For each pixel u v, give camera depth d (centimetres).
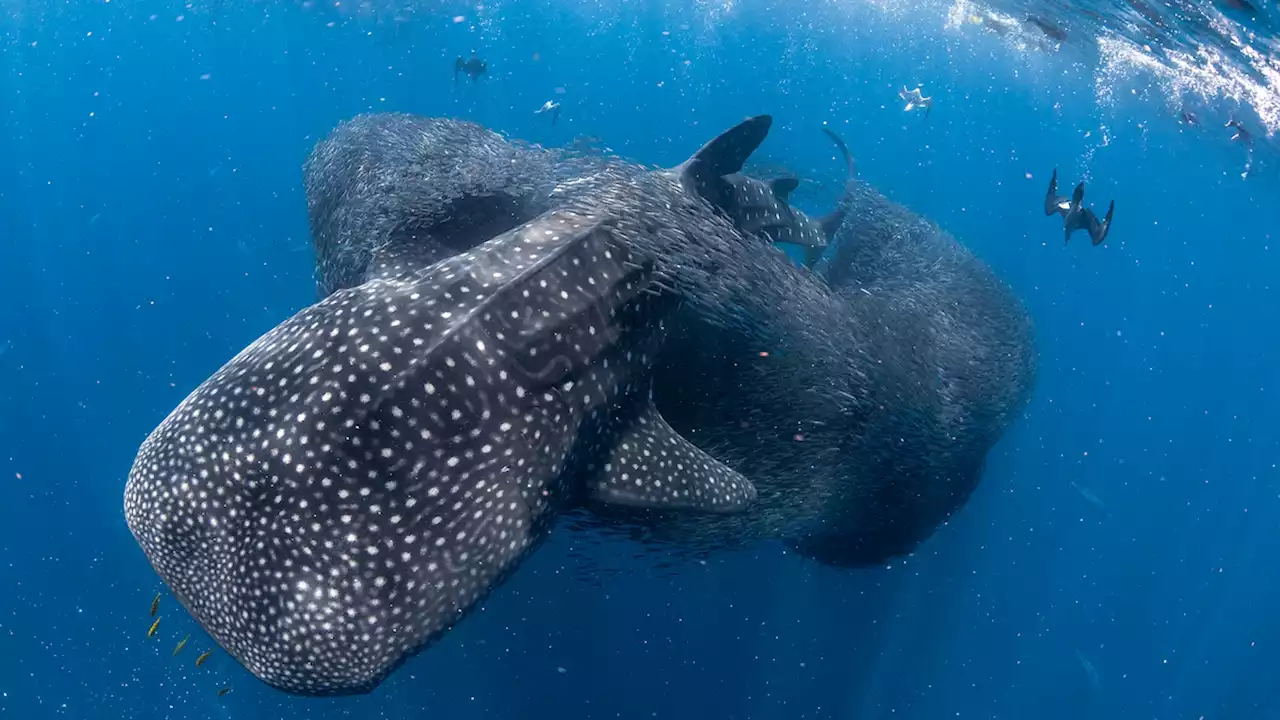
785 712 715
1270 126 1355
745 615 752
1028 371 886
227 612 339
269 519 336
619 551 642
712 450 557
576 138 730
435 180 663
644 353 462
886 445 645
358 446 343
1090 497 862
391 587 337
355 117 855
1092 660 808
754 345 565
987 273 957
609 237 458
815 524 662
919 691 747
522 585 712
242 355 382
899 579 805
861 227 941
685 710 700
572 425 402
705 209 592
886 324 720
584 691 699
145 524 346
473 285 401
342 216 701
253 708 697
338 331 372
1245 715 785
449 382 365
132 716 684
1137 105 1725
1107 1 1170
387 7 1928
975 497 890
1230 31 1038
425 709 687
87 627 749
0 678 701
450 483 354
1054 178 527
